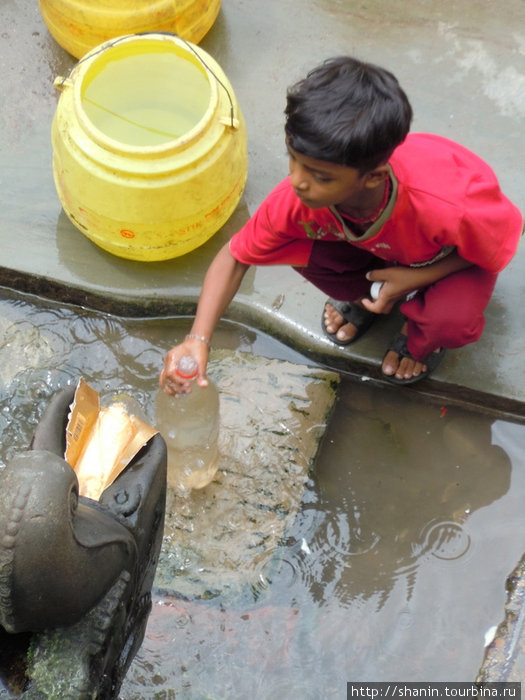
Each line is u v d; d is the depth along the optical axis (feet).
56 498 4.01
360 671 7.09
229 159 8.00
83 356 8.74
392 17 10.43
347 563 7.61
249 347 8.81
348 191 5.59
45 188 9.25
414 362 8.11
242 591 7.31
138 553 5.40
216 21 10.38
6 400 8.39
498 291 8.54
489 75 9.91
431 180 6.24
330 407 8.27
